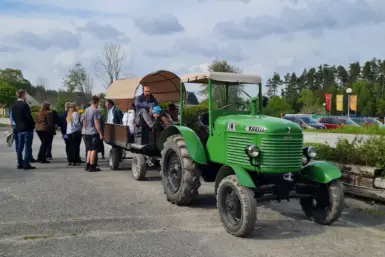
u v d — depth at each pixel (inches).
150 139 359.3
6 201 283.0
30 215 249.1
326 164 241.9
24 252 188.4
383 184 286.8
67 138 474.3
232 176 222.4
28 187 331.9
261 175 239.9
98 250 191.9
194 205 282.2
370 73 3941.9
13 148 650.2
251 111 279.4
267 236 217.5
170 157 291.9
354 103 1670.8
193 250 193.8
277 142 224.2
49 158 518.3
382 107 2709.2
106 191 321.7
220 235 217.5
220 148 256.7
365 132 766.5
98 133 419.2
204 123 279.7
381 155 302.7
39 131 477.1
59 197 297.6
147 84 424.5
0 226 226.5
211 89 270.8
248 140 233.9
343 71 4141.2
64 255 185.3
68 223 234.2
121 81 452.1
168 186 288.2
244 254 189.8
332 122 1141.1
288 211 272.4
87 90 1481.3
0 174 395.5
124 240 206.7
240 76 278.1
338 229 232.1
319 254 191.6
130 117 392.5
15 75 2957.7
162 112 356.2
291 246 202.1
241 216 211.3
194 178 268.8
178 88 418.3
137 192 319.9
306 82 4175.7
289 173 231.6
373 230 231.0
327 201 239.6
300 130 231.3
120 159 430.9
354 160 321.1
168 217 250.8
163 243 203.0
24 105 423.2
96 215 251.9
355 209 276.8
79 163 478.6
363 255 191.2
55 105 1499.8
